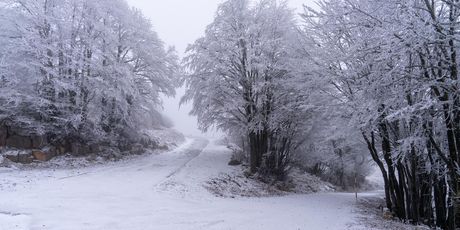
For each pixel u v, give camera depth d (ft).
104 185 45.39
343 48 43.86
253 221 33.45
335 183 99.14
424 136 33.06
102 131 75.92
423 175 45.16
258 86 61.26
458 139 29.14
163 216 32.32
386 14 28.45
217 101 70.08
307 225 33.50
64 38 68.90
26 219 27.99
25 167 57.36
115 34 81.71
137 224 28.96
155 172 58.29
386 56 28.40
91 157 69.97
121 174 55.47
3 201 33.27
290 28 64.08
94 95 72.49
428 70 31.22
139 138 90.27
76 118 65.57
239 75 66.90
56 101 67.00
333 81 45.24
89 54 74.59
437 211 43.39
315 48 47.91
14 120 63.05
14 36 65.72
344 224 35.73
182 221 31.04
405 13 27.27
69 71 69.46
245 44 65.00
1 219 27.48
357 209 49.78
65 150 68.39
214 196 48.06
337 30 40.09
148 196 40.83
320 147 82.53
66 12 68.95
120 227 27.73
